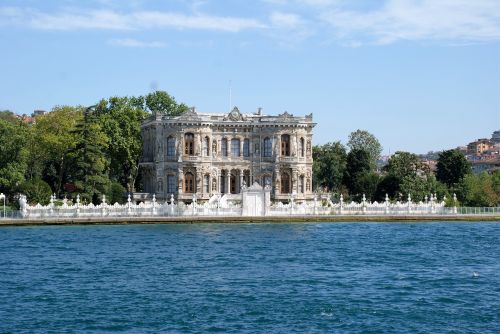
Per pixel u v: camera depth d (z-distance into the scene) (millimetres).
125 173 177250
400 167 187125
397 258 81938
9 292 60500
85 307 55094
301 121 159125
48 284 64250
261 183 159000
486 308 55500
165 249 89875
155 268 73750
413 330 49531
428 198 164000
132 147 170875
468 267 75375
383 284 64750
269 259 80750
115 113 171875
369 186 195375
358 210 139375
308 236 106688
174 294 59844
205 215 132375
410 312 54062
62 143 160625
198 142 156000
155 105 183125
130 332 48625
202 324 50500
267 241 99750
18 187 147750
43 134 163125
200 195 155625
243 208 134500
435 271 72375
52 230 115188
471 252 88062
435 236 107688
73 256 82625
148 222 127188
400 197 165625
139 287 62875
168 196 155875
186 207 131625
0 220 120250
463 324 51031
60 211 124688
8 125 154000
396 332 49094
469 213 143875
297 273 70562
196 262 78188
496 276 69625
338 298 58531
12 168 150500
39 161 167625
